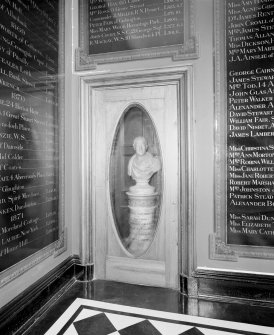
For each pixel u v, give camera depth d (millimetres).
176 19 2824
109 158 3096
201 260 2779
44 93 2590
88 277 3082
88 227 3080
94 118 3088
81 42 3066
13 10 2148
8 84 2072
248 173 2672
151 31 2885
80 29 3066
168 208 2938
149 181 3141
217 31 2725
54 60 2779
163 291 2865
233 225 2707
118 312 2461
